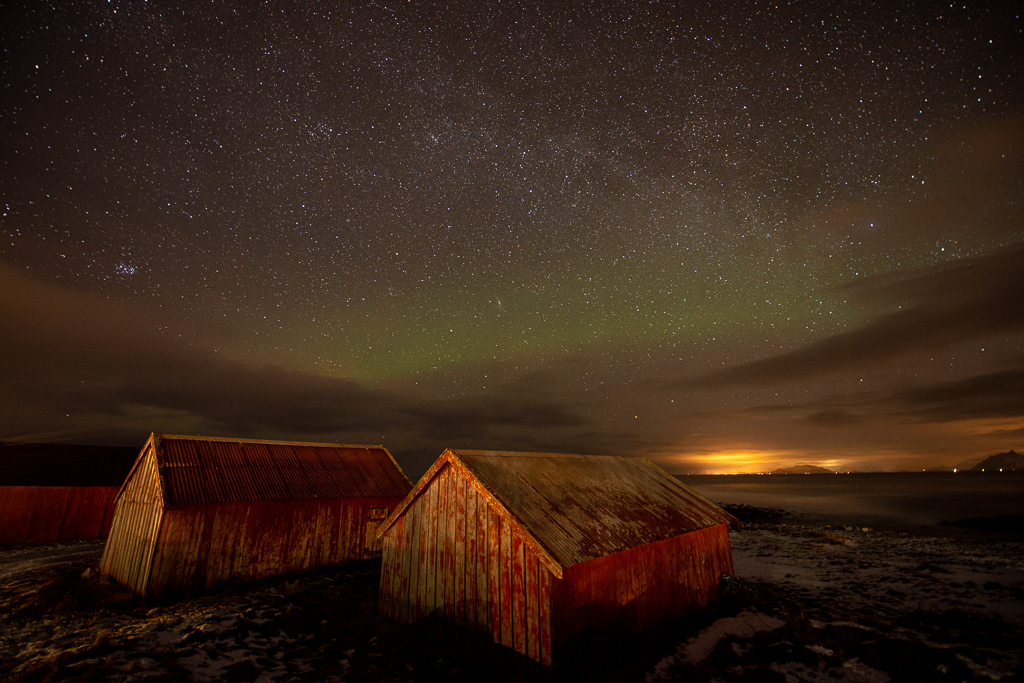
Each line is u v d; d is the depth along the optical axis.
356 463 18.28
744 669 8.34
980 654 9.34
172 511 12.45
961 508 52.50
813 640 9.88
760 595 14.02
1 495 22.25
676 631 10.16
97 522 24.23
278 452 16.75
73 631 9.26
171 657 7.80
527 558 7.90
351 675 7.72
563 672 7.40
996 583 16.12
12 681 6.84
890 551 23.95
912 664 8.46
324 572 14.99
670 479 15.11
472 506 8.95
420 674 7.73
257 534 13.96
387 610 10.09
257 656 8.25
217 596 12.27
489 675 7.71
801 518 43.16
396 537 10.27
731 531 32.19
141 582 12.09
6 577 14.58
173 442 14.55
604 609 8.60
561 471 11.45
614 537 9.34
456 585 8.87
